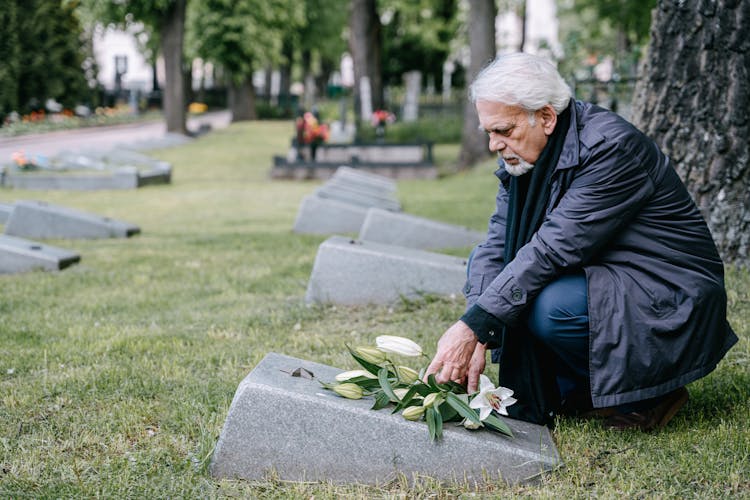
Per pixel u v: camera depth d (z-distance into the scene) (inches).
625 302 96.7
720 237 190.2
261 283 233.0
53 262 258.8
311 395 96.7
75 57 1379.2
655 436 105.5
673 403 108.5
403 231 286.2
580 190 96.8
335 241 203.5
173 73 1150.3
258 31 1493.6
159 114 1747.0
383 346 97.6
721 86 185.2
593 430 107.3
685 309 97.1
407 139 1020.5
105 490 94.1
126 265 270.1
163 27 1139.9
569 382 115.3
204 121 1699.1
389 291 194.4
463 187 577.0
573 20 1323.8
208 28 1460.4
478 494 91.5
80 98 1430.9
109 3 1077.8
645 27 808.9
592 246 96.9
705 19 183.9
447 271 193.6
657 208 99.2
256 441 96.7
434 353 149.3
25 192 596.4
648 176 97.3
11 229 352.8
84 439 110.0
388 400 97.4
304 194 595.2
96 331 174.6
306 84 1891.0
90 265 269.9
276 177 730.2
